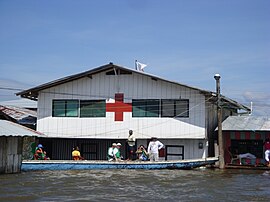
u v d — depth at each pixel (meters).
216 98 27.17
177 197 15.42
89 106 28.86
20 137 21.67
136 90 28.11
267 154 26.22
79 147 30.17
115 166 23.80
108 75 28.62
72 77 28.14
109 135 28.39
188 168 25.00
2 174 20.34
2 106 33.19
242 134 27.95
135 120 28.00
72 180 19.16
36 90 29.30
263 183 19.47
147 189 17.08
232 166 25.98
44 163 22.52
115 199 14.74
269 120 27.78
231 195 16.09
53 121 29.27
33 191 16.03
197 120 26.95
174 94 27.45
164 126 27.50
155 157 25.56
